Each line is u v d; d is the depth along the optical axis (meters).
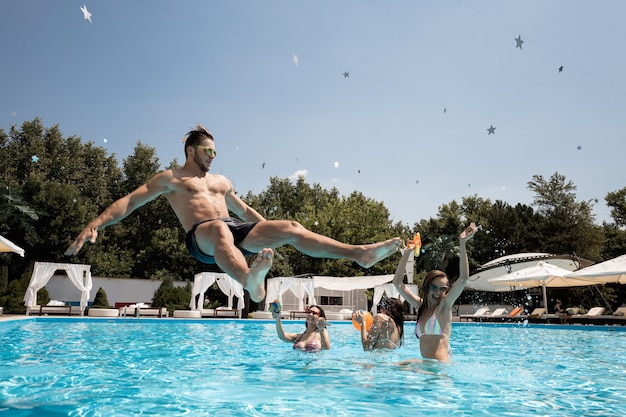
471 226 5.56
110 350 7.98
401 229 49.00
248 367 5.70
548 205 42.12
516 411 3.44
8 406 3.42
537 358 7.37
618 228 44.84
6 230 32.12
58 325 15.20
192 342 9.87
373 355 6.81
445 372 5.12
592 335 13.55
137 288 30.98
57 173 42.62
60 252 33.78
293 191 55.81
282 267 36.84
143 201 3.67
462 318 24.52
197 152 3.92
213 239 3.35
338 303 34.16
